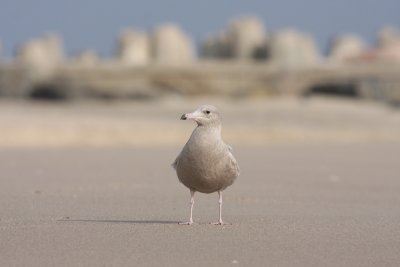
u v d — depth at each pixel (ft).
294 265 25.67
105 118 150.00
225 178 32.83
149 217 36.42
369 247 28.71
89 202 41.81
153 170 63.57
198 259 26.27
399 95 233.96
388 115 168.66
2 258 26.05
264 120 152.35
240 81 250.37
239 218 36.19
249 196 45.88
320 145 103.04
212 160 32.12
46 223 33.40
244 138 119.34
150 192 47.37
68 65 248.73
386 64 250.78
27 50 356.18
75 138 110.63
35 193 45.78
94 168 65.10
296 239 30.09
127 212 38.17
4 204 40.47
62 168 64.80
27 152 85.51
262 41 346.13
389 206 42.06
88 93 233.76
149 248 27.89
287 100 196.24
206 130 32.30
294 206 41.37
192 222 33.81
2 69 246.68
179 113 168.45
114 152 87.15
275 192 48.19
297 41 334.65
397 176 60.59
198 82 248.93
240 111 164.86
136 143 106.42
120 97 230.07
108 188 49.14
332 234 31.37
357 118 160.04
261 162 73.26
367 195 47.57
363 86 230.07
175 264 25.53
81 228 31.96
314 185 53.01
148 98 228.22
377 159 78.69
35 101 226.58
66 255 26.58
